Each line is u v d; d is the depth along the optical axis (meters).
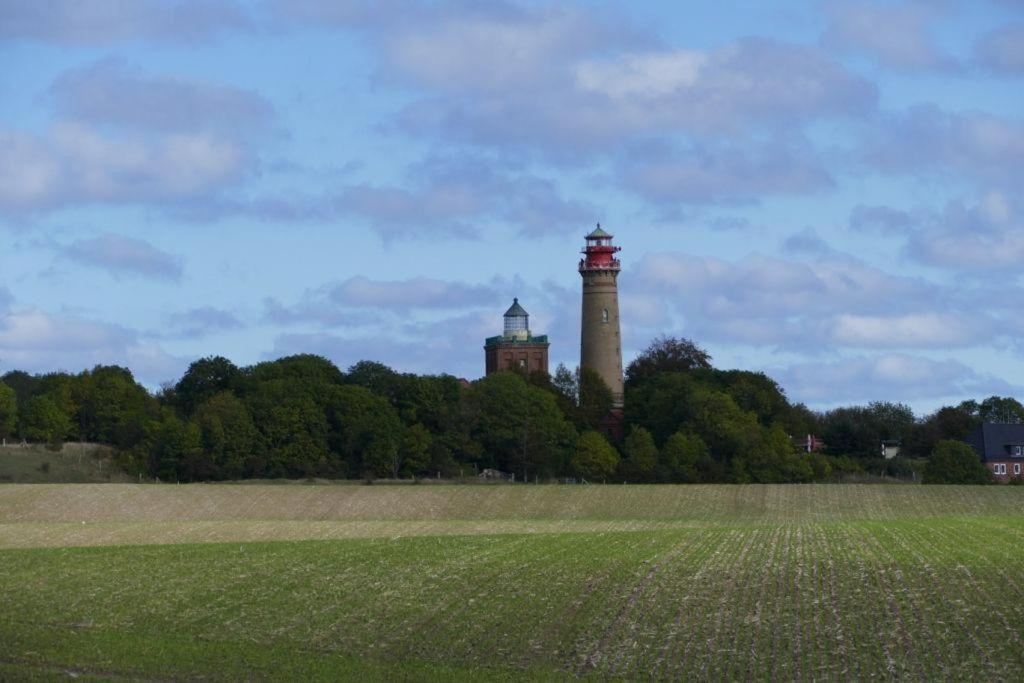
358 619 63.25
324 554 80.19
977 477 174.38
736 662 55.31
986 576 70.12
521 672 54.62
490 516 125.00
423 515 125.25
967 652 56.09
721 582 69.56
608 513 127.88
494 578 71.69
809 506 133.38
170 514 123.75
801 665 54.75
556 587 69.12
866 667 54.31
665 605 64.62
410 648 58.41
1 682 52.31
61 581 72.12
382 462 166.38
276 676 54.34
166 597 68.12
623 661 55.81
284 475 165.50
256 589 69.81
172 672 55.00
